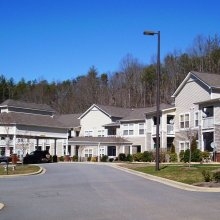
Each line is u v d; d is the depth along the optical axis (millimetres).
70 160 63844
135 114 64562
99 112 72375
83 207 13977
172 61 102812
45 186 21297
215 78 50594
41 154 51469
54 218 11969
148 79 107938
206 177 21500
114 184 22031
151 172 28250
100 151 67062
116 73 118062
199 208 13414
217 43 95750
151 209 13312
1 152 60188
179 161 47938
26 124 60062
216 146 45531
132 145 62750
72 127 75125
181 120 52969
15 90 142250
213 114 47031
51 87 136375
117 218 11797
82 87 122062
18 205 14703
